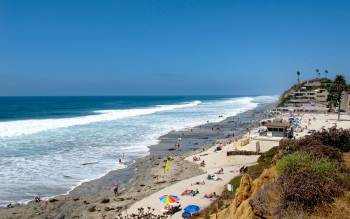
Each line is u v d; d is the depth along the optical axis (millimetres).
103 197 33875
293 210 12242
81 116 122375
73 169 44156
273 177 15859
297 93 179875
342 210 12055
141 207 30391
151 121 104375
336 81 104625
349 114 117000
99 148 58656
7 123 93375
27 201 32500
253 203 13242
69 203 32156
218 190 34562
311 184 12781
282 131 60812
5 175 40531
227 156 50344
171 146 62969
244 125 96125
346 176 14422
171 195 31984
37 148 57312
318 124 86875
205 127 91562
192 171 44031
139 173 43250
